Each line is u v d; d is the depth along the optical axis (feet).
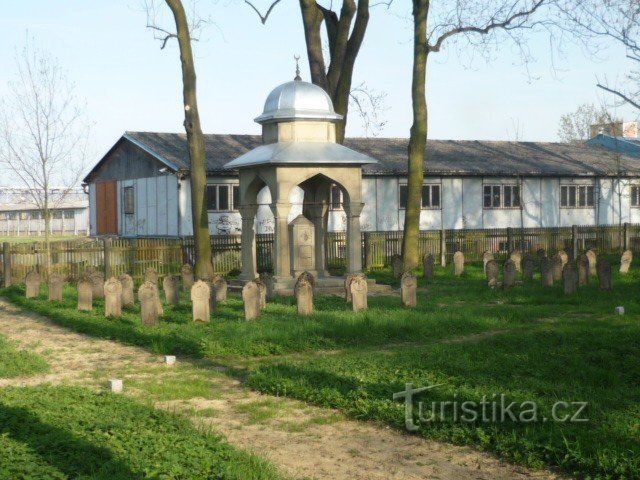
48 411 30.76
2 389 36.06
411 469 26.37
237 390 38.86
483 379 37.04
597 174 154.81
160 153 125.80
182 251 99.04
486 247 126.52
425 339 53.36
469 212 144.25
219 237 102.99
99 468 23.82
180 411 34.14
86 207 262.06
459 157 151.43
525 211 149.79
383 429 31.19
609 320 59.26
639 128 204.44
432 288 85.66
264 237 108.58
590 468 25.00
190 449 25.89
